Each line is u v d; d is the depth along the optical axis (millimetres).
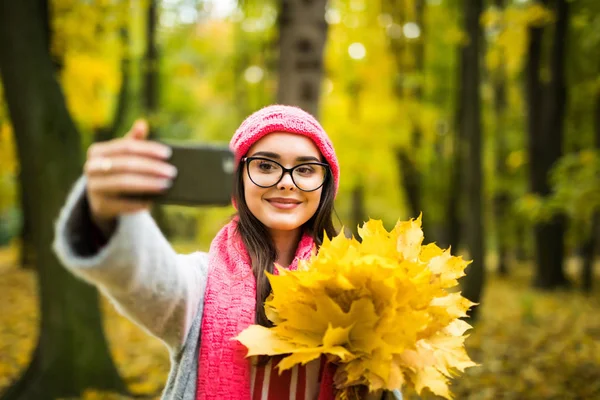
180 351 1142
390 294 1050
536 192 9727
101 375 3795
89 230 792
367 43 9664
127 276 823
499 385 4254
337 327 1049
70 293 3717
